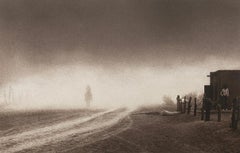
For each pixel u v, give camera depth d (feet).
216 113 94.79
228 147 47.39
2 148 48.39
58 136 60.80
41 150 46.91
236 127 58.08
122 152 46.14
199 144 51.26
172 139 56.44
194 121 78.95
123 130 68.95
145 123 82.28
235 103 58.29
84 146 50.26
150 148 48.96
